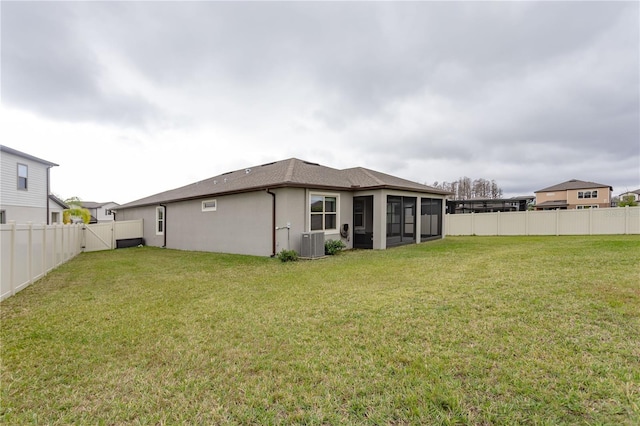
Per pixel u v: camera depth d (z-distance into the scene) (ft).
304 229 34.50
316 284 19.24
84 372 8.80
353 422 6.53
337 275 21.88
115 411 7.07
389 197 41.06
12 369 9.00
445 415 6.63
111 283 21.42
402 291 16.72
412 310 13.44
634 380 7.56
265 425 6.52
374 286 18.19
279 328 11.89
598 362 8.48
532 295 14.73
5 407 7.22
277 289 18.28
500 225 61.11
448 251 33.50
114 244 53.16
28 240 21.04
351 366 8.81
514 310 12.80
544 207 129.59
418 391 7.50
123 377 8.51
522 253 29.17
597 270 19.38
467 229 64.34
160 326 12.42
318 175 39.96
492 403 6.94
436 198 50.44
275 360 9.32
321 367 8.80
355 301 15.14
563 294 14.62
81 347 10.48
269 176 38.91
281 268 26.09
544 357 8.87
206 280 21.74
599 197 123.54
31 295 18.13
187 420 6.73
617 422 6.20
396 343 10.21
